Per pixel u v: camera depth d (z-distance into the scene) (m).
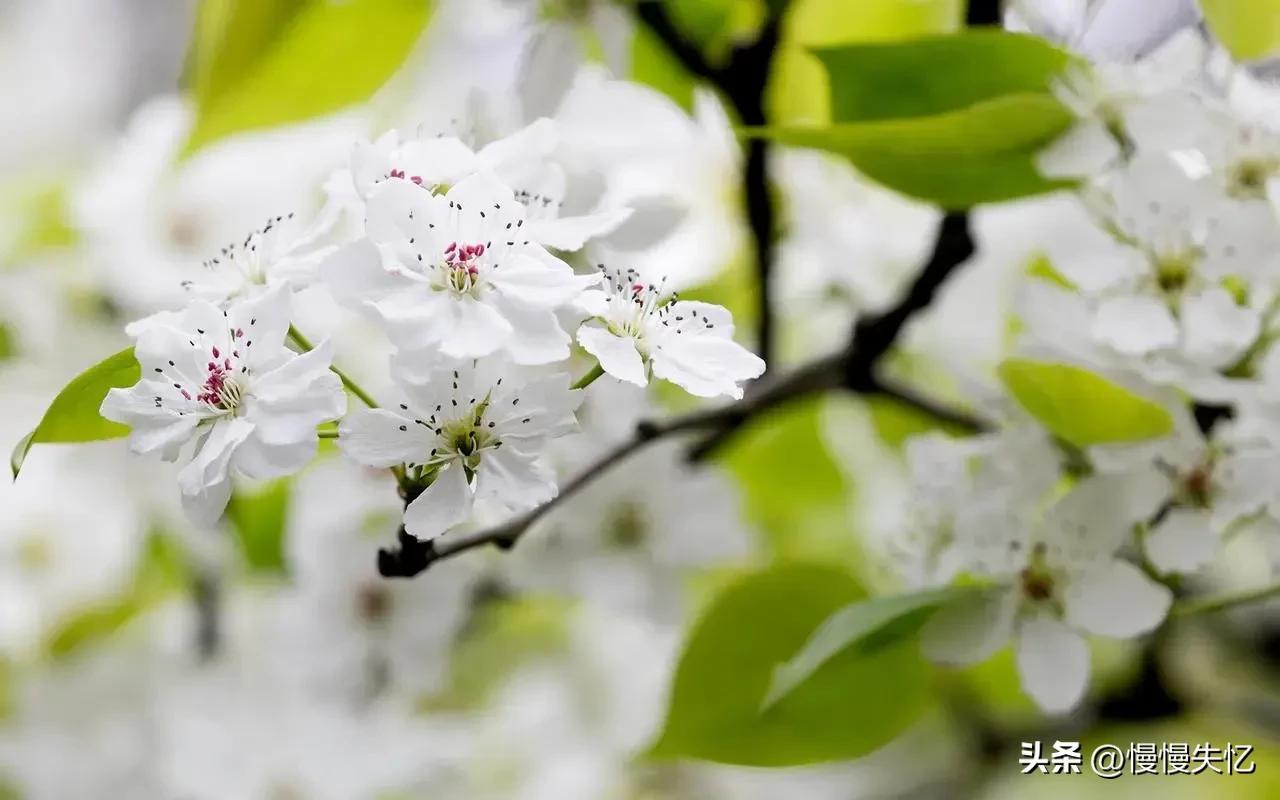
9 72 1.32
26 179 0.94
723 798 0.96
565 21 0.76
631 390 0.77
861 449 0.93
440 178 0.67
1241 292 0.72
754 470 0.86
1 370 0.87
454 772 0.87
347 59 0.77
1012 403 0.72
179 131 0.83
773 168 0.82
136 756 0.85
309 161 0.88
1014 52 0.71
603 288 0.67
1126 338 0.71
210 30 0.75
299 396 0.66
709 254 0.81
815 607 0.72
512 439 0.66
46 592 0.86
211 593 0.89
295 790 0.84
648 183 0.81
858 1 0.78
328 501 0.80
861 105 0.72
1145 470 0.71
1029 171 0.72
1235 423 0.71
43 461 0.87
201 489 0.66
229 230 0.88
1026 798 0.92
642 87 0.79
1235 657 1.01
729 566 0.83
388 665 0.80
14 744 0.85
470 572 0.79
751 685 0.72
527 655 0.94
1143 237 0.71
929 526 0.72
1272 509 0.70
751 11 0.76
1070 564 0.71
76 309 0.86
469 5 0.78
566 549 0.78
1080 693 0.70
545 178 0.68
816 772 0.97
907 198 0.72
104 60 1.37
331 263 0.66
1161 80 0.71
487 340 0.66
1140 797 0.89
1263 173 0.71
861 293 0.88
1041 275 0.75
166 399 0.67
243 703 0.86
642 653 0.94
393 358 0.66
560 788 0.89
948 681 0.91
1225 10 0.71
